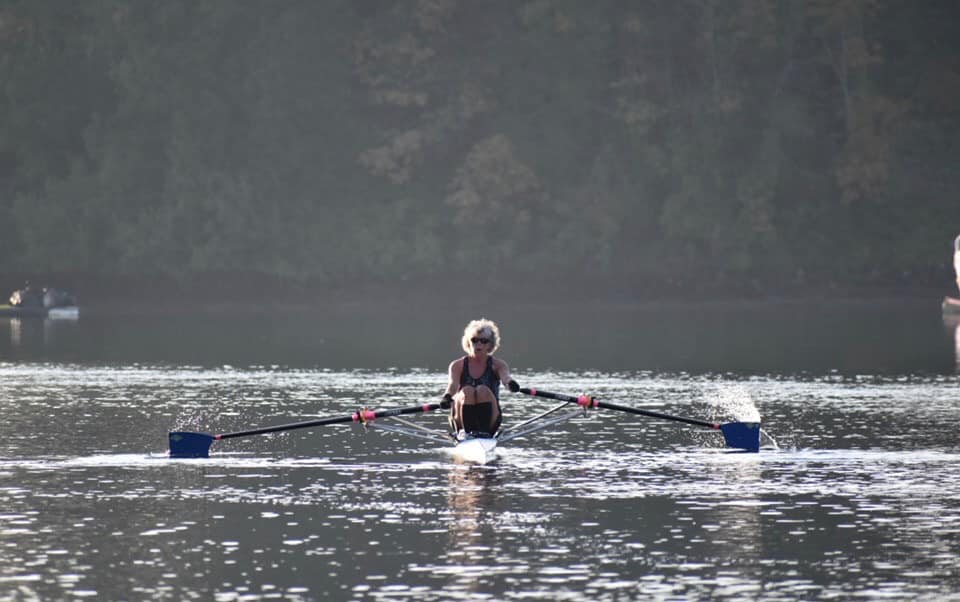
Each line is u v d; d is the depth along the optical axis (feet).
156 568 157.79
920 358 495.41
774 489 208.33
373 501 199.11
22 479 218.38
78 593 146.82
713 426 250.98
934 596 145.48
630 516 187.32
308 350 556.92
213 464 234.99
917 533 176.04
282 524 182.39
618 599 144.46
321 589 148.36
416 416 313.32
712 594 146.61
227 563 160.15
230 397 355.56
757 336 654.12
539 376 424.46
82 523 182.80
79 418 304.30
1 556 163.73
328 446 258.16
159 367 459.73
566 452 249.96
